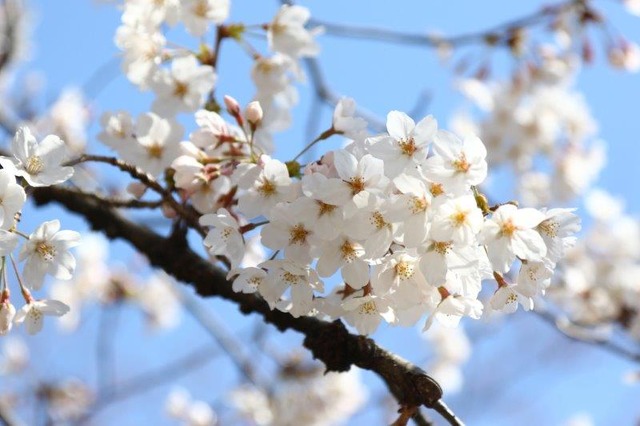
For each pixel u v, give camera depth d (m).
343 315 1.11
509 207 1.07
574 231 1.09
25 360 2.58
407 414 1.12
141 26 1.23
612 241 2.34
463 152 1.07
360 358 1.15
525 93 2.32
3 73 1.96
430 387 1.12
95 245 2.31
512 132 2.37
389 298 1.09
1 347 2.58
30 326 1.11
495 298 1.10
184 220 1.23
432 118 1.07
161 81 1.23
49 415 2.28
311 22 1.71
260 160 1.11
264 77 1.26
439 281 1.07
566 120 2.39
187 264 1.26
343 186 1.07
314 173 1.07
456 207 1.06
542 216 1.07
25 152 1.09
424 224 1.06
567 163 2.38
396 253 1.08
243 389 2.02
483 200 1.08
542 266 1.09
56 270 1.09
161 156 1.22
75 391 2.40
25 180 1.09
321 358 1.16
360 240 1.08
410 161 1.07
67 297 2.28
